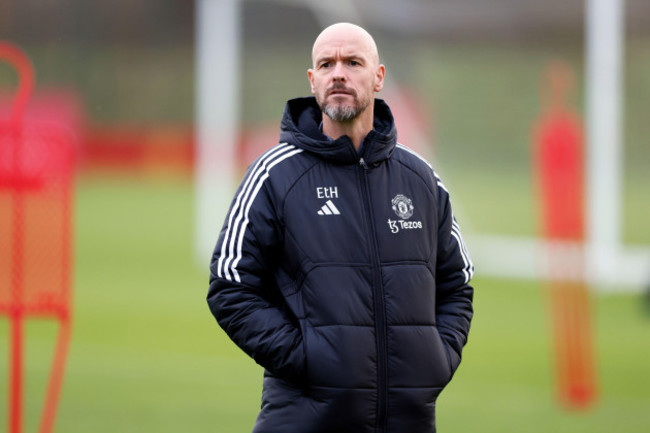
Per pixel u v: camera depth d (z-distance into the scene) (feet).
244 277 34.63
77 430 70.59
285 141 36.06
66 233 47.85
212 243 191.83
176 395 82.94
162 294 138.62
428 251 35.73
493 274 159.12
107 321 118.52
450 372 35.86
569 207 79.77
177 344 105.81
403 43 181.37
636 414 77.05
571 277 80.69
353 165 35.37
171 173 355.56
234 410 77.82
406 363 33.99
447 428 72.28
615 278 140.46
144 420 74.08
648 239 184.96
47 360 96.73
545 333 112.88
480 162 186.29
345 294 33.83
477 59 182.70
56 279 47.44
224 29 200.54
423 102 183.21
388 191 35.58
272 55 241.76
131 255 179.93
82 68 403.13
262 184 35.22
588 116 163.53
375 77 35.91
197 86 391.86
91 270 161.17
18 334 45.57
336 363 33.27
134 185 326.65
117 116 385.50
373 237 34.65
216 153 203.72
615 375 91.35
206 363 96.58
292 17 197.98
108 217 241.96
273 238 34.88
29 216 48.29
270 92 253.44
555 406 79.87
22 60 47.62
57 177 48.34
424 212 36.06
